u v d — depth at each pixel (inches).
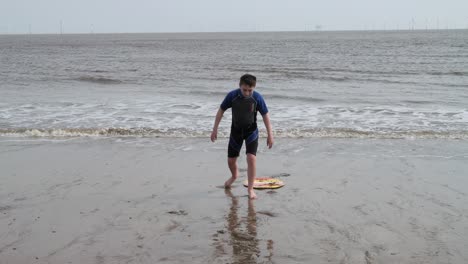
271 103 563.5
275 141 354.0
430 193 222.1
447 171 263.6
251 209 198.7
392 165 278.4
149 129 394.0
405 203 207.2
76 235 168.1
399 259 148.8
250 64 1321.4
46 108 509.4
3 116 456.4
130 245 159.2
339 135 377.1
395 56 1628.9
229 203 206.8
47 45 3437.5
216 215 190.9
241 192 223.9
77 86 751.1
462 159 293.4
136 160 288.8
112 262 145.8
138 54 1989.4
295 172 263.0
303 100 587.2
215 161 286.5
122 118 450.3
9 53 2076.8
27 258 148.6
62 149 319.9
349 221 184.2
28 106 522.3
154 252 153.4
